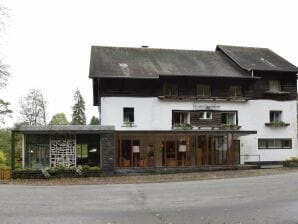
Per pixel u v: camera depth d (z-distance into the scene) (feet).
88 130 92.63
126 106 113.29
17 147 113.29
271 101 123.75
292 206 43.55
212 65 126.41
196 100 117.39
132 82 114.21
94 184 73.56
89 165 94.22
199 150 106.93
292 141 124.77
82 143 94.73
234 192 56.24
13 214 40.75
